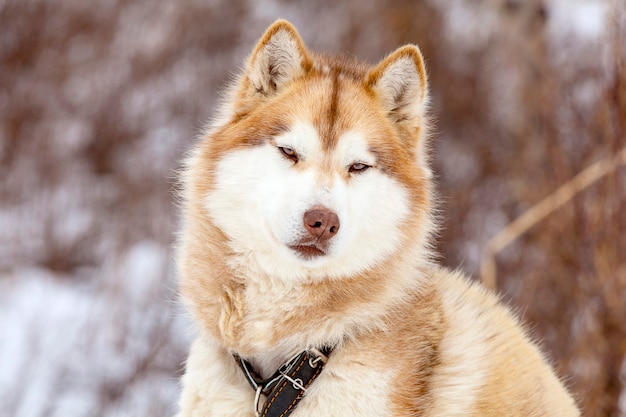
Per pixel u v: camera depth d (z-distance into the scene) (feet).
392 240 18.35
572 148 37.68
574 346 29.07
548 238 31.99
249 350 17.75
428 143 23.94
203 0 67.51
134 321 38.45
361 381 17.17
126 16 66.74
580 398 27.76
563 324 30.30
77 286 47.57
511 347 18.98
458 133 55.21
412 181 18.92
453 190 46.44
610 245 29.78
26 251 51.08
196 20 65.82
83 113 61.00
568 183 31.32
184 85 62.34
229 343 17.74
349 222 17.47
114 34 65.57
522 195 43.73
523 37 52.08
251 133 18.35
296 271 17.60
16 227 52.85
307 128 18.06
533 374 18.92
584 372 28.37
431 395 17.76
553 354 29.91
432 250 23.98
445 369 18.03
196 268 18.33
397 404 17.22
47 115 60.18
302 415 17.21
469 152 52.24
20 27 63.87
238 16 66.59
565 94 42.24
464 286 19.95
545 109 41.96
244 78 19.13
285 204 17.28
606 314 28.84
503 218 44.16
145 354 36.37
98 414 34.17
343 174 18.04
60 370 36.32
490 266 30.17
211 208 18.16
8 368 36.76
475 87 57.21
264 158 18.01
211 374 18.01
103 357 36.65
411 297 18.31
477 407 17.90
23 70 62.39
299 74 19.12
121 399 34.76
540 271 31.89
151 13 67.10
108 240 51.72
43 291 46.01
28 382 35.68
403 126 19.44
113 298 40.34
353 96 18.86
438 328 18.37
